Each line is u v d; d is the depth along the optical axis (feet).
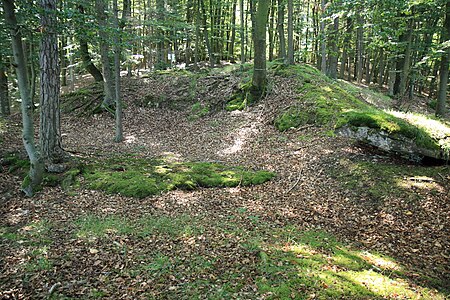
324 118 39.68
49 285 15.37
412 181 25.08
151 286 15.29
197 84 58.70
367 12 33.01
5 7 22.41
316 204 24.76
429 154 26.66
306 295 14.44
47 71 28.71
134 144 43.09
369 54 83.66
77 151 36.37
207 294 14.61
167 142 44.11
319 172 29.40
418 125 29.27
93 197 25.81
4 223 21.91
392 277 16.17
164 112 55.52
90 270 16.61
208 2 85.71
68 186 27.37
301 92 47.06
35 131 47.14
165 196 26.27
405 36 45.37
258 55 48.85
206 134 45.06
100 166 31.45
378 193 24.52
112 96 56.39
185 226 21.38
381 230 20.92
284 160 33.42
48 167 28.96
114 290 15.03
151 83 62.39
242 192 27.40
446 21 37.01
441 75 36.78
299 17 84.38
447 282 15.87
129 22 48.14
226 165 33.53
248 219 22.56
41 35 24.50
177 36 69.97
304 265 16.83
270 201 25.61
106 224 21.65
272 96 48.78
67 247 18.80
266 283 15.29
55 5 26.94
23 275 16.08
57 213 23.35
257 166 33.06
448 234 19.62
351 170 28.04
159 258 17.61
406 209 22.54
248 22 100.58
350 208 23.80
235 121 46.88
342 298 14.38
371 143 28.37
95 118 54.80
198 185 28.63
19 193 26.71
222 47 100.07
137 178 28.37
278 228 21.33
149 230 20.85
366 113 29.86
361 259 17.76
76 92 61.46
